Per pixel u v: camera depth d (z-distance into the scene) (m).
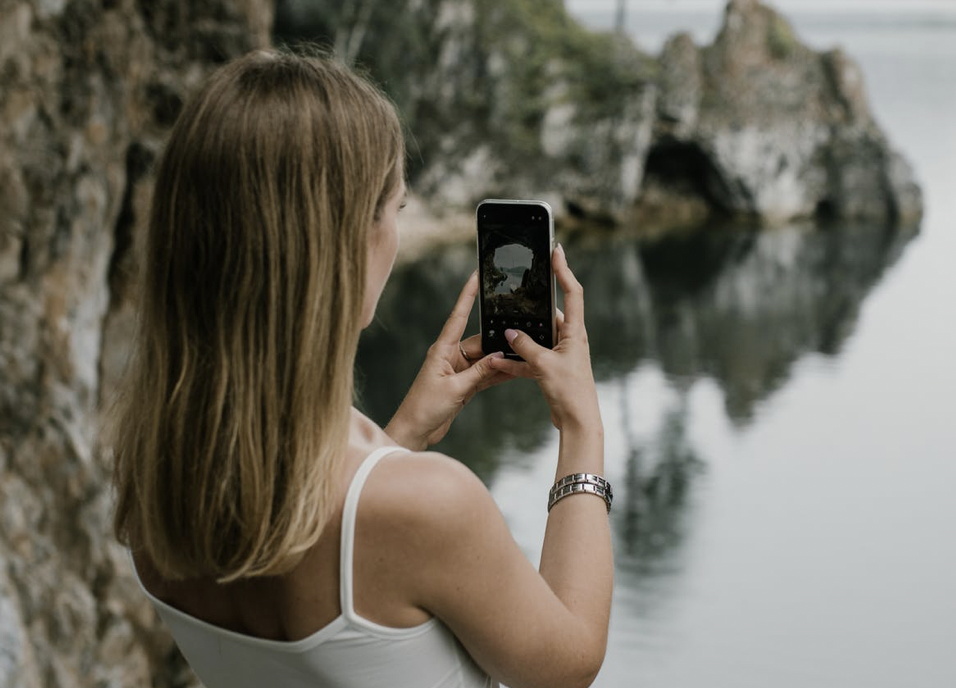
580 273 33.62
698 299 31.91
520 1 35.88
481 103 34.34
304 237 0.88
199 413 0.89
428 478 0.89
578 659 0.98
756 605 13.99
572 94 36.00
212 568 0.90
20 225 5.35
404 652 0.92
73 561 5.16
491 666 0.96
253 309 0.88
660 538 16.22
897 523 16.92
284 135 0.87
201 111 0.90
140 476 0.95
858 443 20.88
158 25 7.15
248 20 7.95
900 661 12.64
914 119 69.06
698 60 38.16
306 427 0.88
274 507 0.88
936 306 31.77
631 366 26.05
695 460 19.86
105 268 6.25
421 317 27.69
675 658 12.48
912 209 40.59
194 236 0.89
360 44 30.97
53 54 5.69
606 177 36.56
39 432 5.11
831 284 33.81
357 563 0.89
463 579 0.90
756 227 39.09
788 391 24.45
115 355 6.36
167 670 5.74
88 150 5.89
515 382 23.61
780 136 38.91
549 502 1.09
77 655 4.88
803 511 17.41
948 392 24.27
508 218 1.22
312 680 0.93
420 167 33.44
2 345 5.09
